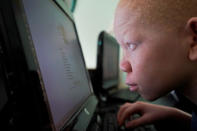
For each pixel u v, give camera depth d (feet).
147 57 0.74
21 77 0.52
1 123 0.64
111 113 1.69
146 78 0.78
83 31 3.91
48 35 0.90
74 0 3.57
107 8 3.72
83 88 1.36
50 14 1.01
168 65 0.73
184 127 1.33
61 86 0.89
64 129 0.78
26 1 0.70
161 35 0.70
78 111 1.05
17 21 0.52
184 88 0.87
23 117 0.54
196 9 0.67
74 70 1.24
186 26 0.67
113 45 3.14
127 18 0.76
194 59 0.69
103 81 2.35
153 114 1.38
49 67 0.80
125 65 0.89
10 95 0.58
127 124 1.35
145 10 0.71
